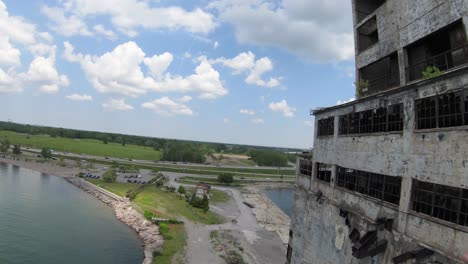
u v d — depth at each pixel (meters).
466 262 16.38
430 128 19.66
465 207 16.97
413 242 19.91
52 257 60.44
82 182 134.12
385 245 22.41
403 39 26.66
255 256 69.56
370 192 25.39
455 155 17.53
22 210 87.44
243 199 141.62
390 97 23.42
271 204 137.50
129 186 132.12
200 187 129.25
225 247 72.38
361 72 33.38
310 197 35.31
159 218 86.62
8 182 124.50
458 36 22.27
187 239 75.12
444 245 17.86
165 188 136.12
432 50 25.11
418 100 20.80
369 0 35.12
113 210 99.19
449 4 22.27
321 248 31.59
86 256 62.88
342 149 29.75
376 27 31.62
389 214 22.56
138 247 70.44
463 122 17.39
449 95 18.36
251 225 97.00
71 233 74.31
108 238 74.00
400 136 22.11
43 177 143.38
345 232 27.69
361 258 24.16
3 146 196.88
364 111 26.81
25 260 57.69
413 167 20.59
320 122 35.34
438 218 18.62
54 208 93.44
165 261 60.66
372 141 25.28
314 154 35.72
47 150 188.12
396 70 28.80
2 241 64.19
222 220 98.94
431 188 19.34
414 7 25.55
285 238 87.06
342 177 29.83
